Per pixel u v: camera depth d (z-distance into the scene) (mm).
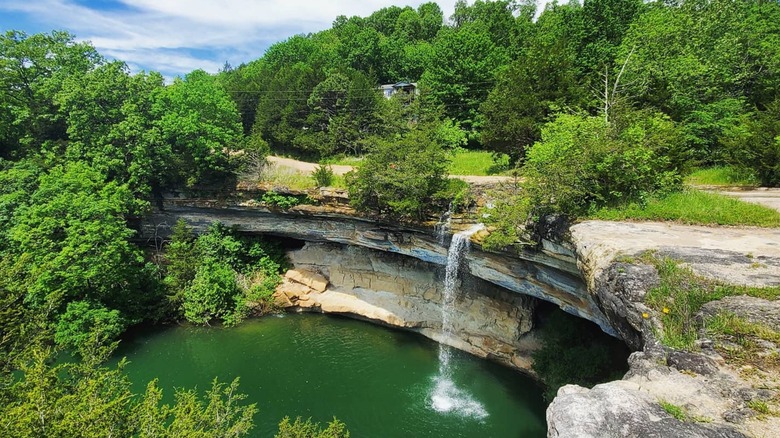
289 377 22688
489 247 19219
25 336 15477
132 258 28234
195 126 29078
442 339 26250
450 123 37000
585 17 39906
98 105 29469
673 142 18094
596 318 17797
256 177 30609
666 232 13711
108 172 29438
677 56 27172
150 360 23984
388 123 37281
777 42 28312
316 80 48500
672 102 24797
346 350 25438
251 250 31938
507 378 22766
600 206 17000
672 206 15836
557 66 27375
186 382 22047
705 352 7246
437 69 44656
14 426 8969
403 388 21891
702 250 11367
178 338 26391
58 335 23094
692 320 8180
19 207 26375
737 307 8164
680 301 8664
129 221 32219
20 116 30781
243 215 31562
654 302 9000
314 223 29797
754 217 14500
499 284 22359
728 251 11289
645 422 5816
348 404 20641
